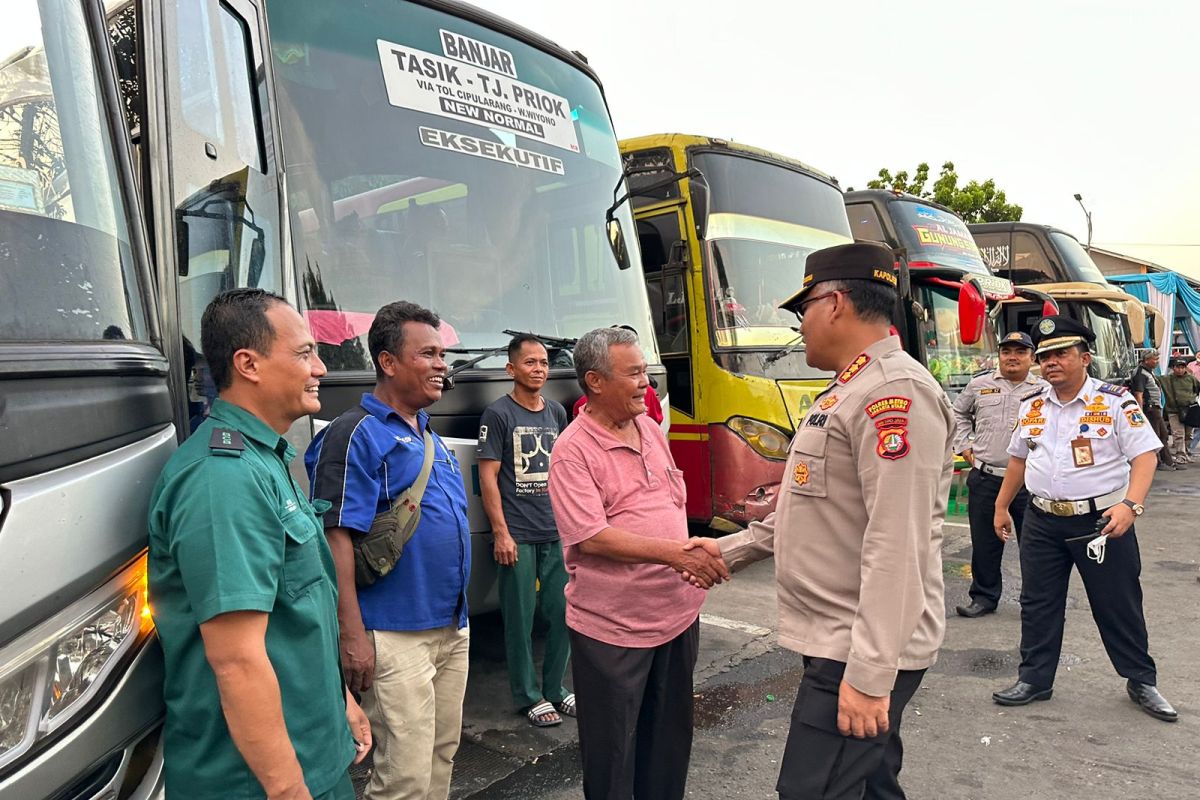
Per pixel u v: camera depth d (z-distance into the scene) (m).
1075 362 3.96
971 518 5.55
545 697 3.88
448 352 3.74
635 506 2.51
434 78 4.04
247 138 2.49
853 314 2.16
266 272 2.51
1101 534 3.86
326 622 1.79
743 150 6.58
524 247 4.27
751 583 6.34
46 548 1.28
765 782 3.32
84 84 1.70
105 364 1.46
